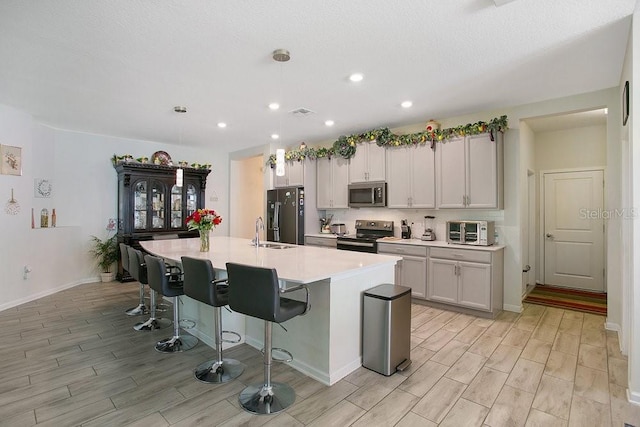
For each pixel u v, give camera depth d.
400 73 3.05
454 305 4.03
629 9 2.09
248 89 3.46
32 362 2.70
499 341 3.14
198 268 2.37
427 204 4.47
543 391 2.29
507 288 4.10
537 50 2.62
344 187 5.41
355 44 2.53
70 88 3.42
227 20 2.21
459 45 2.54
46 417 1.99
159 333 3.34
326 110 4.17
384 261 2.79
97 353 2.88
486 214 4.28
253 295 2.02
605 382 2.41
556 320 3.75
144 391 2.28
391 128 5.07
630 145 2.19
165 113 4.30
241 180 7.36
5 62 2.81
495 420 1.98
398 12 2.12
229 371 2.53
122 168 5.48
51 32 2.34
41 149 4.87
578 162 5.13
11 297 4.18
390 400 2.18
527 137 4.82
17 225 4.24
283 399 2.17
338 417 2.00
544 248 5.44
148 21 2.21
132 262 3.55
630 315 2.20
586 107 3.54
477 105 3.97
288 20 2.21
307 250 3.49
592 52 2.64
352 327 2.56
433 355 2.84
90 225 5.52
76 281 5.32
